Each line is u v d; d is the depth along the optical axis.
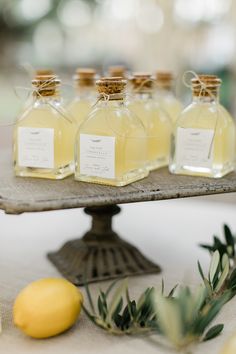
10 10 1.68
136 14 1.70
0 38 1.71
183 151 0.71
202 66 1.61
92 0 1.70
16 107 1.64
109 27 1.75
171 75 0.84
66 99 0.84
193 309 0.54
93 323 0.61
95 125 0.65
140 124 0.68
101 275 0.74
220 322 0.62
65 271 0.74
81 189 0.64
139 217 0.98
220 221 0.96
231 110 1.50
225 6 1.54
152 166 0.75
